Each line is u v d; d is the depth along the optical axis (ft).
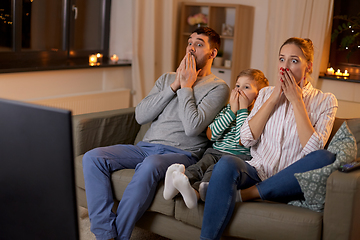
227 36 13.39
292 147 5.66
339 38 12.49
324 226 4.54
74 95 11.19
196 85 6.82
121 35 13.47
